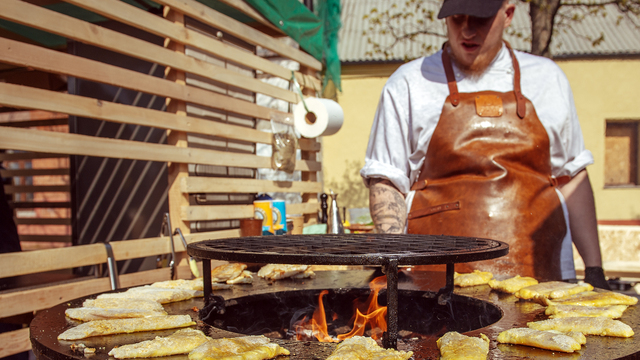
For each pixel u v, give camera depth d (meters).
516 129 1.93
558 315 1.12
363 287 1.56
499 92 1.99
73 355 0.88
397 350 0.90
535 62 2.05
